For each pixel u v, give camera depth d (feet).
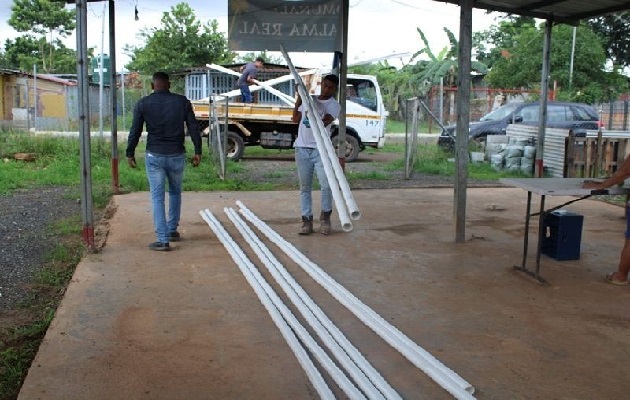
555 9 27.84
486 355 11.51
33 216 24.84
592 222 24.62
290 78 54.29
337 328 12.53
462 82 19.89
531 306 14.29
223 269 16.84
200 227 22.26
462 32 19.71
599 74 81.97
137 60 100.22
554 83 76.74
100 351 11.35
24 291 15.60
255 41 23.48
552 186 15.69
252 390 9.98
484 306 14.24
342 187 15.76
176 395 9.78
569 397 9.96
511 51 94.73
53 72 126.31
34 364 10.76
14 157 43.34
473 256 18.75
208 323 12.84
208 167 40.22
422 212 26.04
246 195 30.07
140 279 15.78
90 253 18.21
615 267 17.78
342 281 16.01
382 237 21.18
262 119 48.14
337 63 24.90
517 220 24.64
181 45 92.32
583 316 13.69
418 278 16.37
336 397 9.83
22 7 130.31
